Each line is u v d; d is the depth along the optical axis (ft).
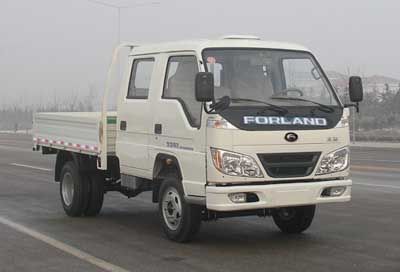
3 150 99.45
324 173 25.34
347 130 26.04
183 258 24.38
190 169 25.25
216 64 25.32
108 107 31.12
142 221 33.35
